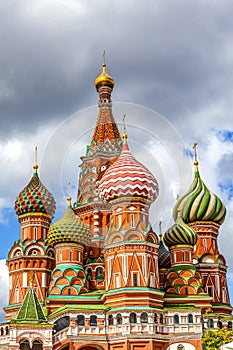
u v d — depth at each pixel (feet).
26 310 251.80
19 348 242.99
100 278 294.66
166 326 261.24
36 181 324.19
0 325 279.90
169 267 311.06
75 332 254.88
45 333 247.29
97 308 261.85
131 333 253.03
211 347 231.71
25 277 303.89
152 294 261.44
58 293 277.03
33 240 311.68
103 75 336.49
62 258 287.07
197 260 312.50
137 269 263.49
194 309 264.52
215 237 322.96
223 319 287.28
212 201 321.73
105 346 255.91
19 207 319.88
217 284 310.24
